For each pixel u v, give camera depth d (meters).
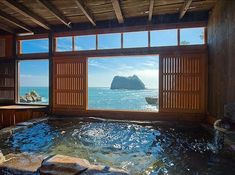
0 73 7.64
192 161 3.26
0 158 3.04
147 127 5.64
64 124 5.99
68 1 5.02
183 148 3.94
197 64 5.92
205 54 5.84
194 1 5.09
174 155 3.55
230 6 3.99
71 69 6.89
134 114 6.41
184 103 6.02
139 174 2.80
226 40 4.22
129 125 5.84
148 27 6.20
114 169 2.66
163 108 6.18
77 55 6.81
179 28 6.01
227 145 3.38
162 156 3.52
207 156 3.49
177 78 6.08
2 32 7.52
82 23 6.72
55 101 7.02
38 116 6.89
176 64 6.08
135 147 4.03
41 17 6.18
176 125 5.68
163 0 5.04
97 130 5.31
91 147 4.02
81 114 6.81
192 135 4.89
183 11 5.31
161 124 5.79
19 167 2.79
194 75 5.94
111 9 5.61
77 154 3.62
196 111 5.90
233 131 3.40
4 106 7.07
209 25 5.64
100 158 3.43
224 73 4.35
